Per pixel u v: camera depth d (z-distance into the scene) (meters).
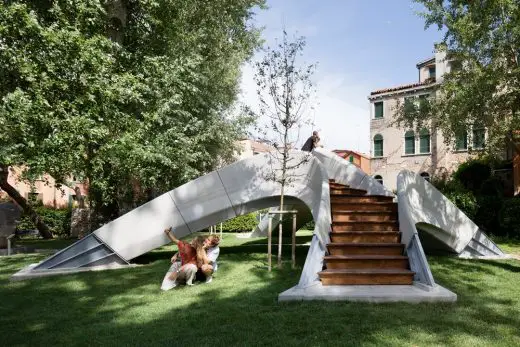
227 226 23.70
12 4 10.11
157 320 5.27
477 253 10.45
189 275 7.49
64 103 10.39
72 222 20.92
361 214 9.05
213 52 16.83
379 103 36.38
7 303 6.42
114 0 12.95
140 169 11.90
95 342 4.48
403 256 7.44
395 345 4.16
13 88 11.23
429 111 17.17
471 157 23.95
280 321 5.01
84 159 11.69
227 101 18.41
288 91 8.95
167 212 10.19
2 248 13.58
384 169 35.31
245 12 18.23
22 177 11.74
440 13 14.29
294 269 8.71
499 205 16.19
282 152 9.38
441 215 9.94
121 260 10.00
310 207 10.07
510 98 14.15
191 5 15.01
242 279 7.81
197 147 15.17
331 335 4.48
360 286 6.68
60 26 11.02
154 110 12.36
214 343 4.32
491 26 12.77
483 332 4.52
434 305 5.64
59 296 6.91
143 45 14.85
